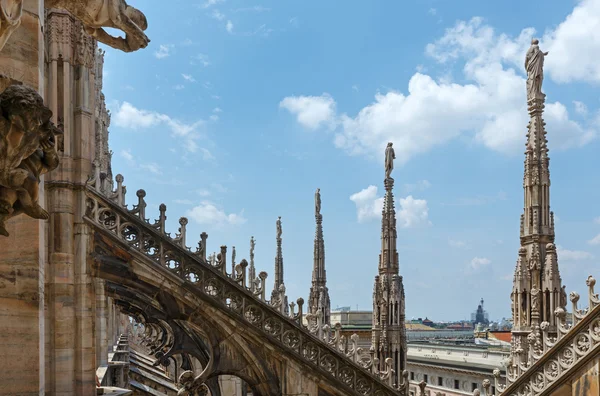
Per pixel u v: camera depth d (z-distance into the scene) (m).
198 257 13.27
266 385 13.42
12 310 5.82
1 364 5.75
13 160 4.12
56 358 11.91
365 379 14.55
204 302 13.15
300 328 13.94
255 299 13.58
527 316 18.38
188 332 15.45
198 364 23.94
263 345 13.50
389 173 27.16
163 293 12.95
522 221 19.14
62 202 12.29
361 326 67.19
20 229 5.92
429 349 64.81
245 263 13.65
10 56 5.71
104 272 12.57
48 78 12.35
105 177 13.00
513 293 18.86
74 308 12.26
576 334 12.27
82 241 12.42
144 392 21.75
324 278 41.22
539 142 18.88
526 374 13.50
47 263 12.12
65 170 12.31
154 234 13.01
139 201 13.03
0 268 5.80
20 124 3.98
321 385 13.98
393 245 26.66
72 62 12.66
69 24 12.62
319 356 14.09
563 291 17.95
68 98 12.50
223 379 25.19
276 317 13.77
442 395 14.68
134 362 27.77
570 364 12.32
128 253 12.77
